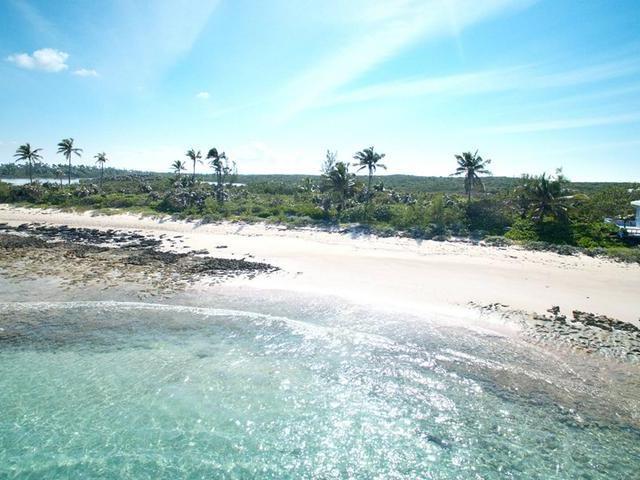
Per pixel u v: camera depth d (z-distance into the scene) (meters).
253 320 20.52
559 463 11.59
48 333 19.02
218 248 35.50
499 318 20.31
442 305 21.98
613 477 11.09
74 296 23.48
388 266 29.53
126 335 18.94
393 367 16.41
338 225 44.75
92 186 75.56
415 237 39.19
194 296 23.61
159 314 21.19
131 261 30.62
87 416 13.54
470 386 15.08
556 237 38.53
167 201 57.16
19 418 13.41
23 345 17.91
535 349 17.42
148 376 15.77
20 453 11.99
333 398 14.61
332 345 18.12
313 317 20.84
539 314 20.77
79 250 34.12
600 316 20.56
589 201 46.78
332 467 11.59
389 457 11.95
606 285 25.39
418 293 23.77
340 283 25.48
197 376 15.84
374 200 59.44
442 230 40.94
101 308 21.88
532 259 31.70
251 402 14.36
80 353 17.34
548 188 41.16
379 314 21.06
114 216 52.06
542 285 25.28
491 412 13.72
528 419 13.34
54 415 13.57
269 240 38.94
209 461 11.78
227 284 25.45
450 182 127.12
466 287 24.80
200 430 13.00
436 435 12.79
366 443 12.51
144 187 77.69
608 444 12.22
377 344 18.11
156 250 34.75
